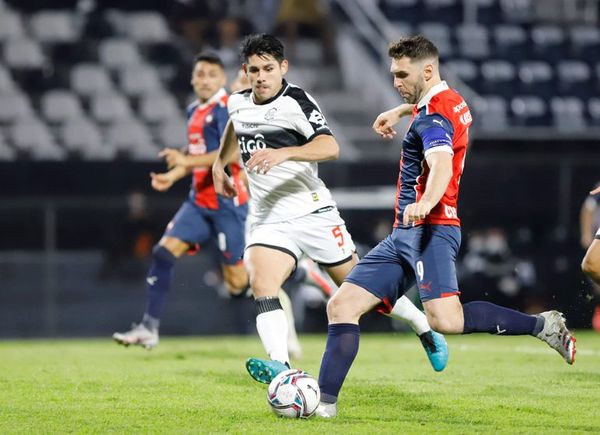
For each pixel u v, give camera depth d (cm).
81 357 3259
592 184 5475
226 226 3212
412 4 7881
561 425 1773
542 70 7612
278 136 2102
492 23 7969
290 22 7506
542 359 3066
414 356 3209
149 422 1803
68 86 7131
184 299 5138
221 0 7544
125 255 5191
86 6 7581
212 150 3183
